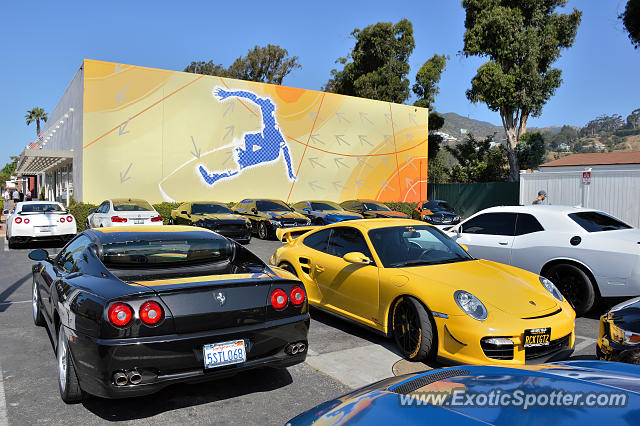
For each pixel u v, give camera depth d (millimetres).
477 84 28953
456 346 3898
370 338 5070
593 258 5816
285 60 46406
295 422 1734
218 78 18859
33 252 4805
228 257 4180
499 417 1384
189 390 3645
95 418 3154
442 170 36188
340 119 22594
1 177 74188
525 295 4160
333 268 5348
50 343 4789
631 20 20234
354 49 34344
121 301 2871
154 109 17453
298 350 3525
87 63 16062
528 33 28109
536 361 3871
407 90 33656
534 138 31781
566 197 16141
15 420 3107
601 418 1324
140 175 17219
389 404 1614
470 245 7242
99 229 4215
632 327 3449
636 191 14445
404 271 4598
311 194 21734
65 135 21234
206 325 3070
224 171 19125
